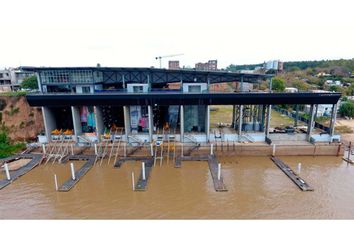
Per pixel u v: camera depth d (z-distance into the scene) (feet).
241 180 85.97
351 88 246.88
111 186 82.99
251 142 113.60
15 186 83.66
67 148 111.96
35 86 200.75
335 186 81.05
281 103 108.68
